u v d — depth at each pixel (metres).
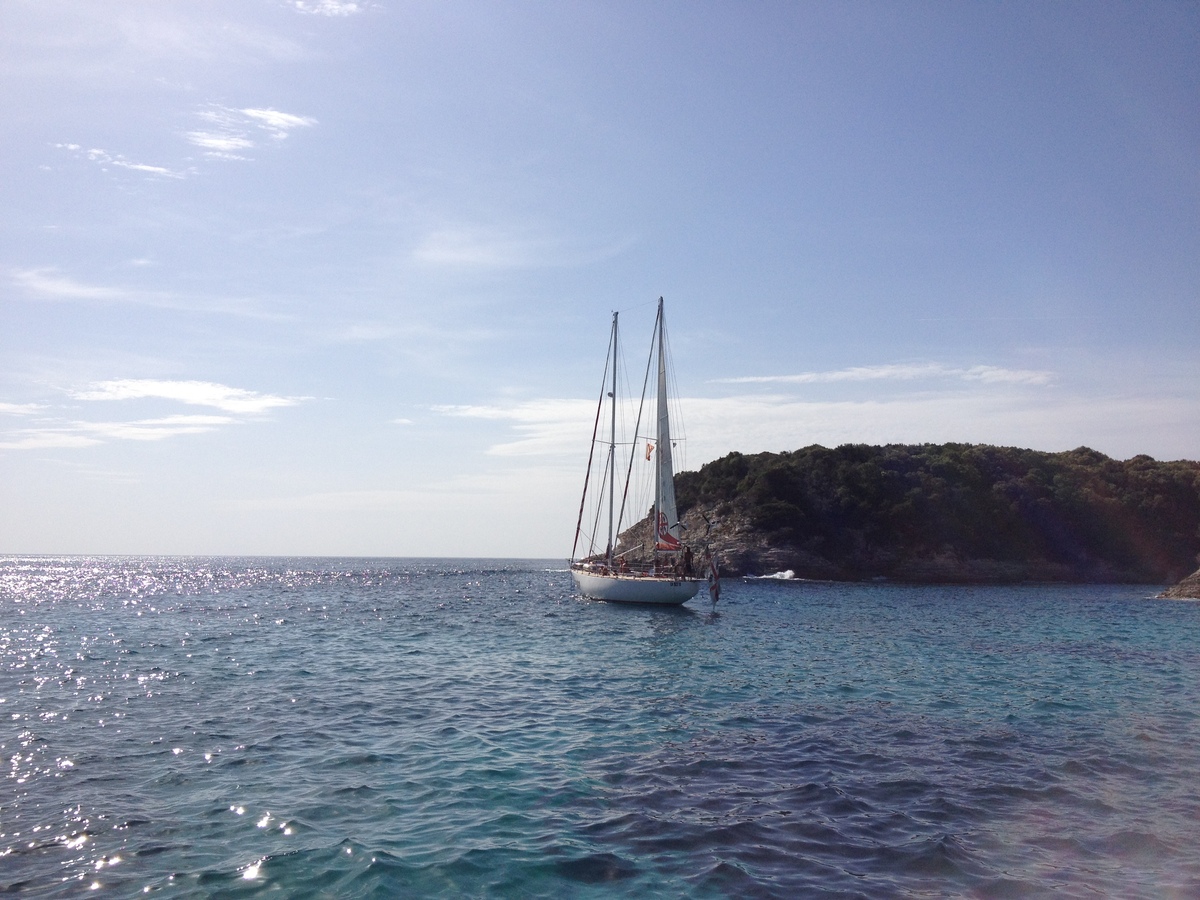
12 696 18.83
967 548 89.25
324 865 8.91
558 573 124.25
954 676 22.94
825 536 89.56
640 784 12.02
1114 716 17.36
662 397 46.22
